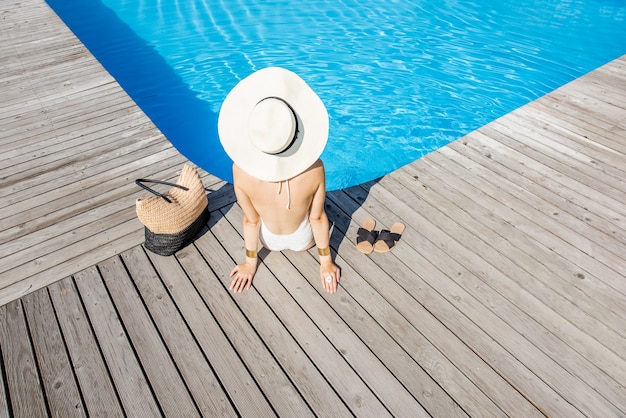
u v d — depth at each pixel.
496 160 4.15
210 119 6.70
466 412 2.41
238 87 2.31
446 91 6.99
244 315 2.92
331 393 2.51
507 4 9.67
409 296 3.00
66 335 2.83
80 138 4.65
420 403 2.45
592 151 4.23
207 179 4.09
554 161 4.11
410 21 9.05
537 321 2.83
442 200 3.74
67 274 3.23
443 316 2.87
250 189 2.50
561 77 7.21
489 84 7.12
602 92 5.12
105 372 2.63
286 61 7.80
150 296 3.05
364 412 2.42
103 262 3.31
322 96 6.92
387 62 7.71
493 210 3.62
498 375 2.57
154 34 8.75
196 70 7.70
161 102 7.00
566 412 2.40
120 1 10.08
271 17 9.34
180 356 2.70
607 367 2.59
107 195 3.93
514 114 4.78
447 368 2.61
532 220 3.53
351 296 3.01
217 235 3.50
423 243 3.37
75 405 2.49
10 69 6.01
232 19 9.28
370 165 5.75
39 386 2.57
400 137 6.17
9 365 2.67
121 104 5.21
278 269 3.20
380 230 3.47
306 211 2.73
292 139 2.15
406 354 2.68
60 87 5.57
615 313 2.87
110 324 2.89
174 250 3.30
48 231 3.59
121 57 8.06
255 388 2.54
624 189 3.79
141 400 2.50
